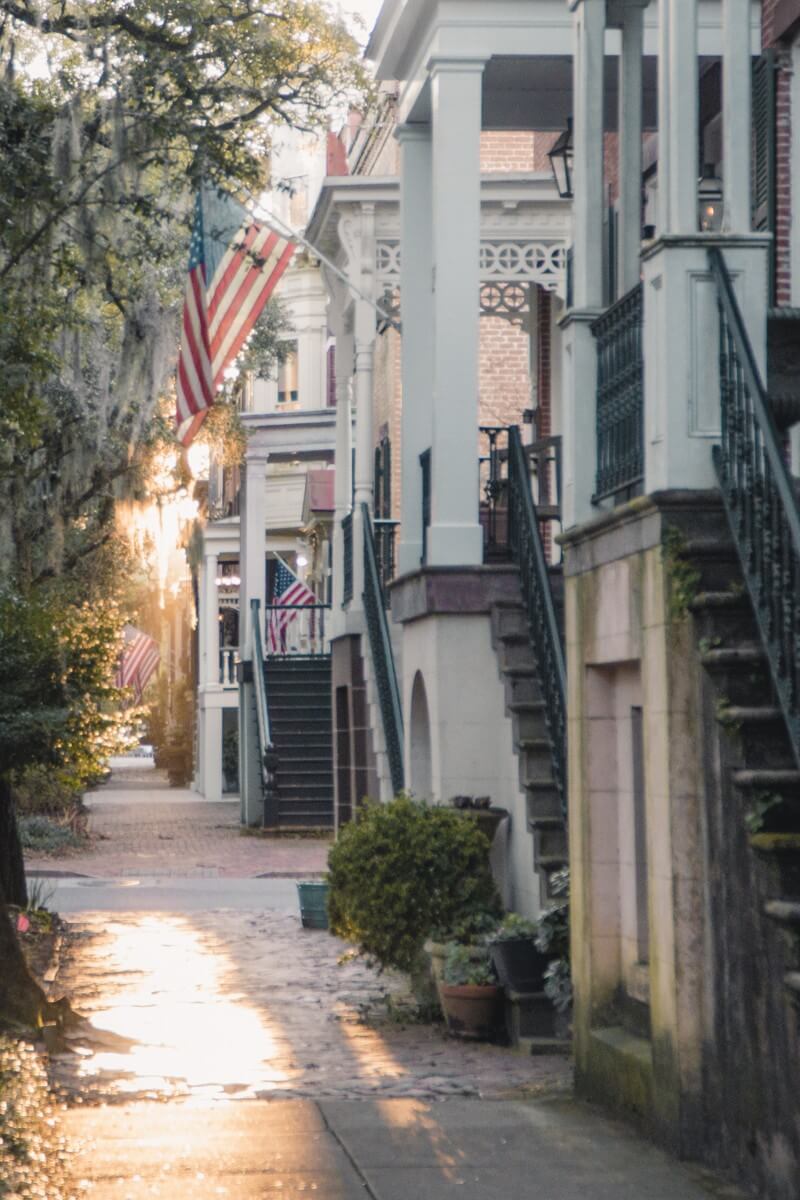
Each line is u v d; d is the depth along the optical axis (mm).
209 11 17000
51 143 16375
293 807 38438
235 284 18141
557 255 22734
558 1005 12617
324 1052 13148
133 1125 10266
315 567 50156
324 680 39750
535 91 17922
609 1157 9102
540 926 12922
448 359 16656
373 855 14508
